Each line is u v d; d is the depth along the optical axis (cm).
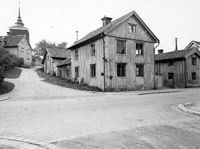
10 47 5319
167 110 956
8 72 3672
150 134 558
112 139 517
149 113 877
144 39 2500
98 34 2214
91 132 584
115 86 2206
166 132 577
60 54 4381
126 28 2345
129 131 588
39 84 2519
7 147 467
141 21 2441
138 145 473
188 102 1212
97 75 2294
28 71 4481
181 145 472
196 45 4675
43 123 700
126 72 2308
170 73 3284
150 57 2544
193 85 3119
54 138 531
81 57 2705
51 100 1409
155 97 1555
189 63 3111
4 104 1209
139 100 1352
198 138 524
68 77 3397
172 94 1834
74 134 566
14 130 613
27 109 1007
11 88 2062
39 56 8112
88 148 456
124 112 899
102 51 2202
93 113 880
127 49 2338
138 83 2403
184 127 632
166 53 3575
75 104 1176
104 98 1502
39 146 472
